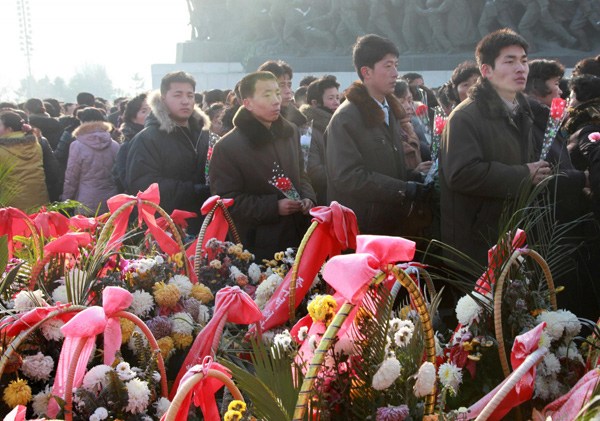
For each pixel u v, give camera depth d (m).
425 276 3.36
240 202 5.22
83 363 2.92
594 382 2.63
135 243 5.32
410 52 26.88
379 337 2.65
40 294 3.53
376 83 5.45
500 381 3.12
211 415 2.57
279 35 30.11
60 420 2.72
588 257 4.74
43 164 8.84
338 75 28.19
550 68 6.31
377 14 27.39
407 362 2.64
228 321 3.60
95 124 8.51
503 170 4.63
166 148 6.36
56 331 3.18
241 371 2.49
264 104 5.25
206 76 32.09
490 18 25.61
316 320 2.68
